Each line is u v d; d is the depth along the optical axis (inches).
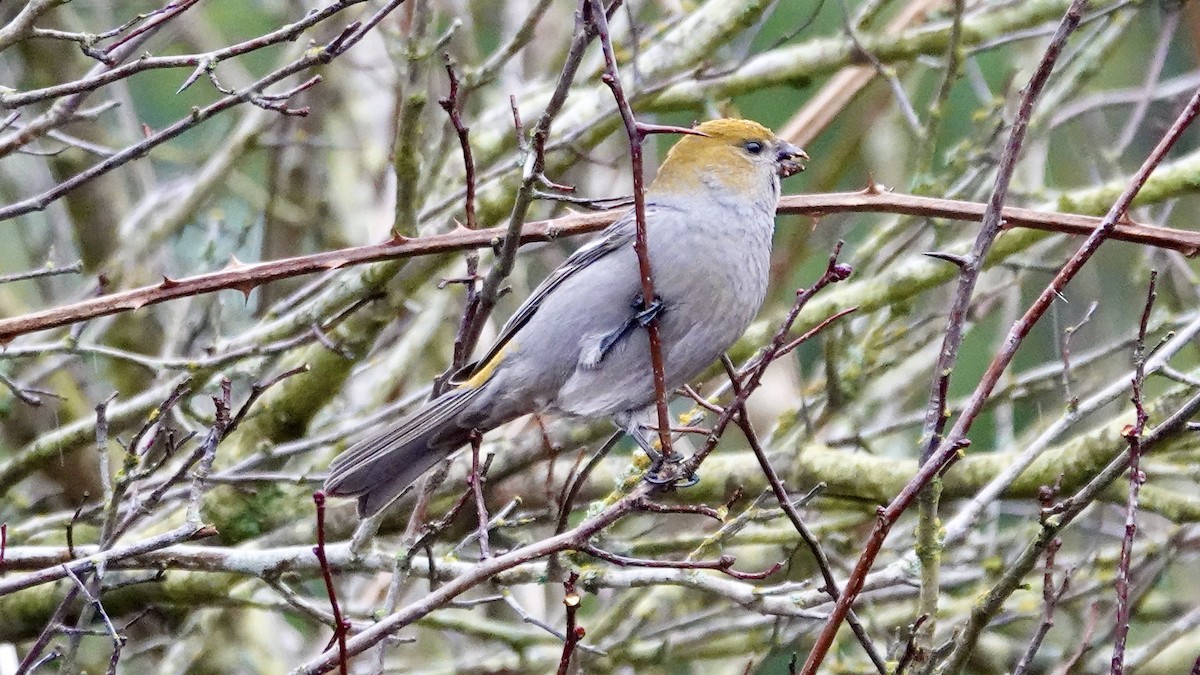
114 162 303.0
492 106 579.8
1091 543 510.6
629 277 329.4
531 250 537.6
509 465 438.9
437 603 266.5
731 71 466.9
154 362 366.0
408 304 522.6
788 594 358.9
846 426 535.2
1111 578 468.8
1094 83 642.8
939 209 333.4
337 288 398.0
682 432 326.6
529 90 500.4
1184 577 565.3
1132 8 481.1
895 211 337.7
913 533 478.9
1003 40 477.1
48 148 537.6
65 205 553.3
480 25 642.8
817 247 592.7
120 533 299.3
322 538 241.8
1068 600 444.5
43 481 538.0
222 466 425.7
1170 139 255.6
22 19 290.7
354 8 571.8
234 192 617.3
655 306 266.8
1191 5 505.0
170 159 591.5
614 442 331.0
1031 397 534.0
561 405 335.3
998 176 264.4
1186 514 398.3
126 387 531.2
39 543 426.6
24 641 425.4
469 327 317.7
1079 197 435.2
